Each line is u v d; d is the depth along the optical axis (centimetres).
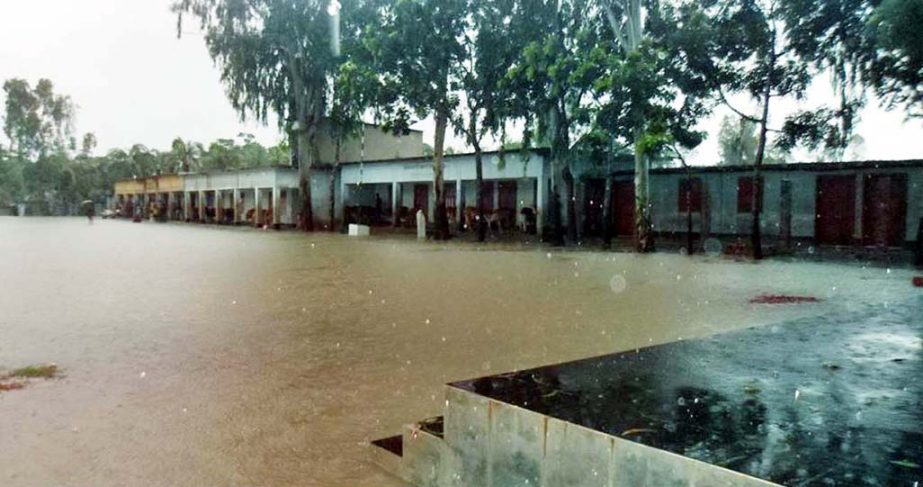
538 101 2288
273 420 403
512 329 699
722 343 429
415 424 336
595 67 1930
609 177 2200
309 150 3412
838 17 1493
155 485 308
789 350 405
